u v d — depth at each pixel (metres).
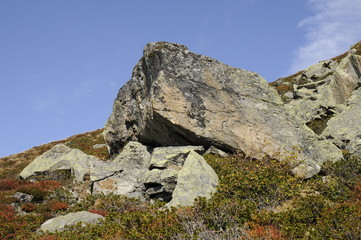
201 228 12.76
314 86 42.94
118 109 35.59
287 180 18.72
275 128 25.62
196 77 26.38
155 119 25.31
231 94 26.59
